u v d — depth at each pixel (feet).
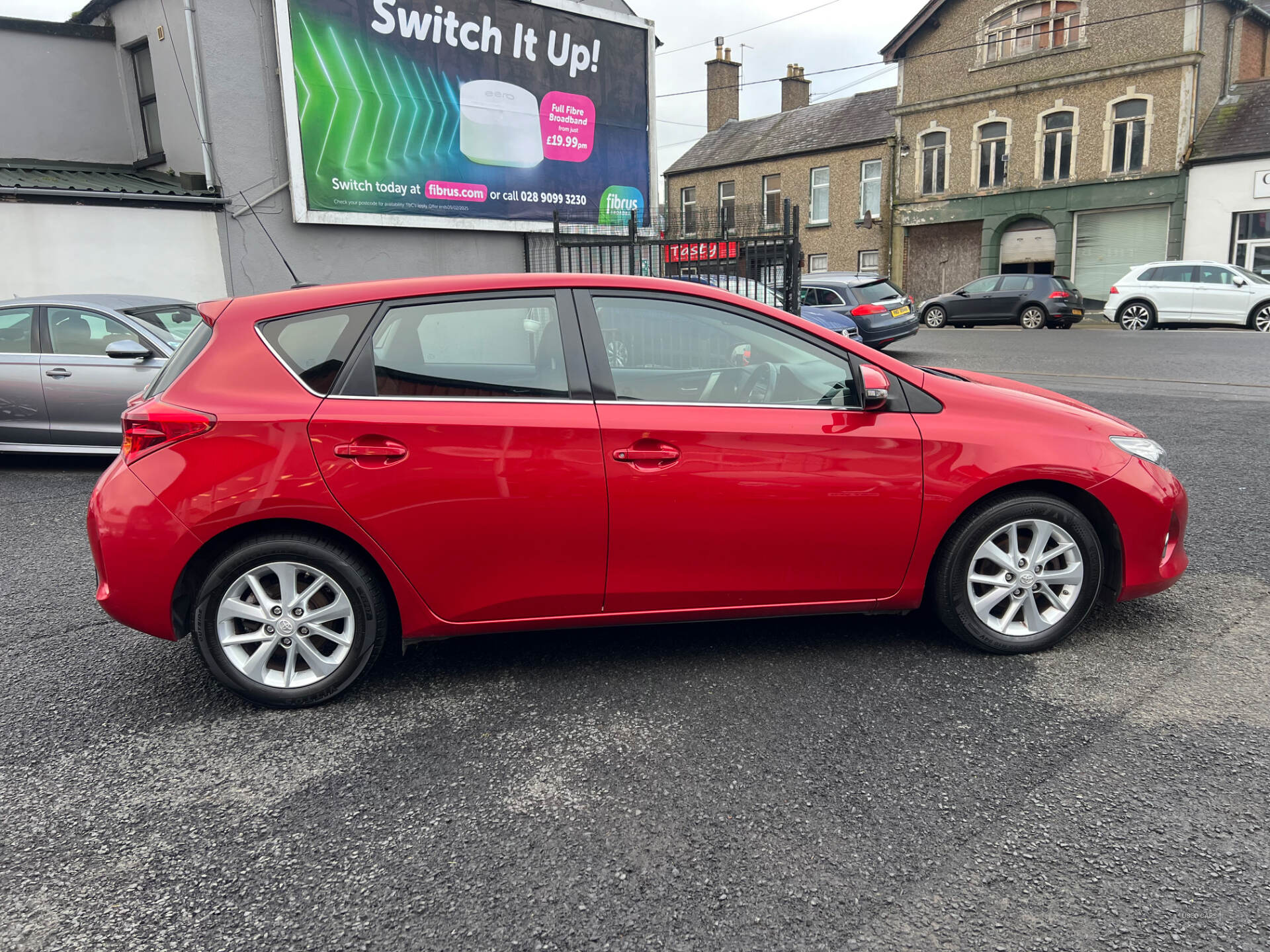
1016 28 86.53
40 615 13.79
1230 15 80.74
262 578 10.23
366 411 9.93
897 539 10.87
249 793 8.75
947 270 97.25
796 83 121.49
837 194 104.83
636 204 50.80
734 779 8.75
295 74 37.81
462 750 9.45
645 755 9.23
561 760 9.20
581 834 7.95
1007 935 6.57
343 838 7.99
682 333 10.63
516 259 46.93
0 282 34.17
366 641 10.35
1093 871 7.25
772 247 40.09
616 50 48.44
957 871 7.30
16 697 10.93
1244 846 7.50
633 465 10.22
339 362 10.10
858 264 104.37
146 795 8.74
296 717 10.27
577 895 7.14
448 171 43.04
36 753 9.59
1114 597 11.56
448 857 7.67
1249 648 11.38
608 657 11.66
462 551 10.18
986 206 91.40
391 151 41.06
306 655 10.30
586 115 47.80
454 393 10.18
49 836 8.10
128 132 43.86
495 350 10.33
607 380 10.42
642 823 8.08
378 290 10.39
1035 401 11.59
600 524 10.27
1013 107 87.92
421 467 9.91
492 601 10.44
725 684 10.81
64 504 20.90
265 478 9.72
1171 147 79.15
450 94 42.50
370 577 10.28
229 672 10.19
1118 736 9.34
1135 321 66.59
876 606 11.23
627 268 48.03
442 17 41.60
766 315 10.84
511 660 11.64
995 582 11.22
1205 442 24.56
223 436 9.72
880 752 9.14
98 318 23.82
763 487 10.46
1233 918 6.67
